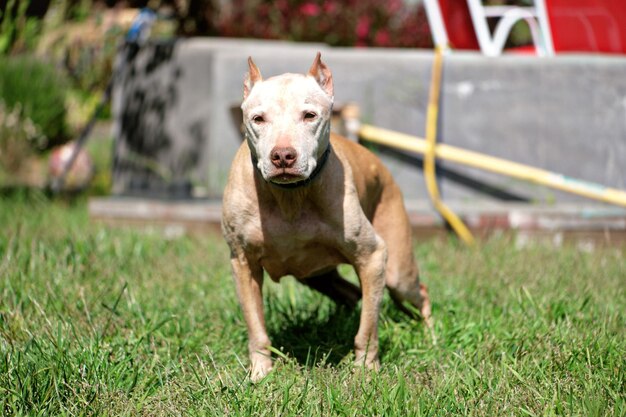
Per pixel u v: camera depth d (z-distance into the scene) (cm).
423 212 679
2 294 423
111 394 315
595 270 533
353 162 378
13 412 299
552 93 730
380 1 1016
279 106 324
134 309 418
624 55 760
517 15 770
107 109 1256
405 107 737
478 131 734
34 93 1105
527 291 432
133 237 618
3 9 726
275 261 360
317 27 1009
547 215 678
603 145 732
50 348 347
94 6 868
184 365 361
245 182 347
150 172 829
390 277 410
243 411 303
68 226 669
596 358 351
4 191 926
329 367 344
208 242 641
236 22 1009
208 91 805
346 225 349
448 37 776
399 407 304
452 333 399
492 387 326
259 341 363
